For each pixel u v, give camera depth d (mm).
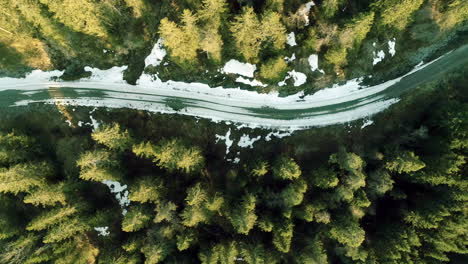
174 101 57000
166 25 42531
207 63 54969
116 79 57094
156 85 56875
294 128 56438
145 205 50375
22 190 49594
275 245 46219
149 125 56875
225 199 49000
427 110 54781
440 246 45000
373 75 55312
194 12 49375
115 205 56531
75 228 50250
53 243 49906
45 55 56875
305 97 56406
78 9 46500
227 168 56531
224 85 56188
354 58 54094
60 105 57062
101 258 51094
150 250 46094
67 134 56906
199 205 46406
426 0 52094
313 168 55312
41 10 48000
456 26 53625
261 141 56750
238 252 47438
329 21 50781
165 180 53781
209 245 49344
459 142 45906
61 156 56031
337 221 46938
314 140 56250
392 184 51188
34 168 50531
